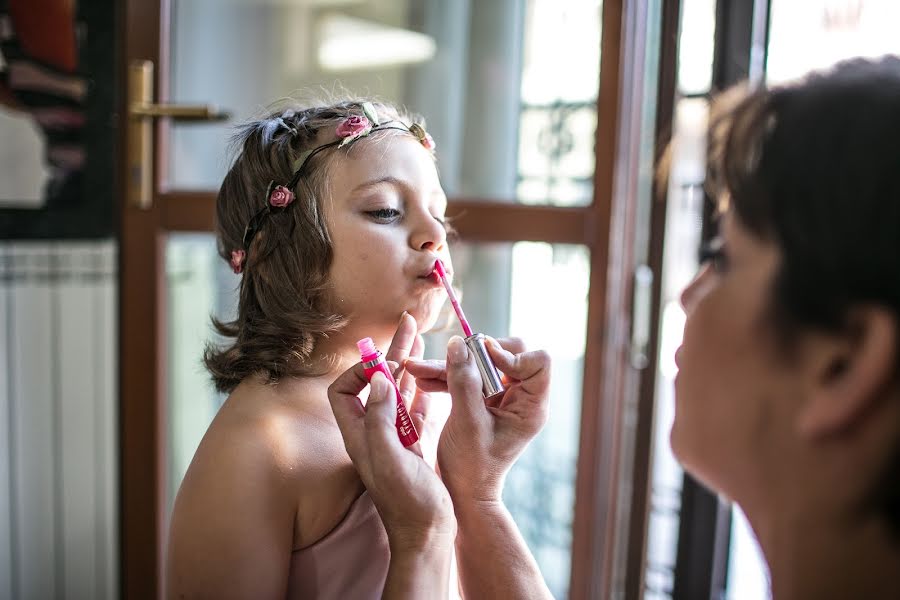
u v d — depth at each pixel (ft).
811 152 1.32
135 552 4.59
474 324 5.44
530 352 2.37
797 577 1.39
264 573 2.10
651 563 5.33
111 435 6.89
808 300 1.31
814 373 1.33
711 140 1.67
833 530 1.35
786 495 1.41
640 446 4.58
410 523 1.99
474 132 5.38
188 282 5.28
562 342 5.05
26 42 6.02
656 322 4.49
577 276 4.80
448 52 5.45
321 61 5.64
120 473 4.60
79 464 6.76
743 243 1.48
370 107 2.62
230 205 2.69
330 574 2.25
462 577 2.39
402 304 2.43
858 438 1.29
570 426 5.35
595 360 4.44
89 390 6.77
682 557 5.12
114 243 6.59
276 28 5.45
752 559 6.22
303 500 2.22
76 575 6.79
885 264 1.22
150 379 4.50
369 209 2.41
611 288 4.41
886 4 4.77
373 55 5.66
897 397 1.24
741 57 4.48
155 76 4.37
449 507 2.06
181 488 2.21
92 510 6.85
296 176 2.47
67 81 6.14
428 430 2.59
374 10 5.60
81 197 6.30
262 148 2.60
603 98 4.28
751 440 1.44
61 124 6.17
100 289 6.76
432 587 1.98
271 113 2.87
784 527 1.42
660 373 4.54
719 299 1.50
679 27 4.33
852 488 1.32
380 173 2.43
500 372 2.45
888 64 1.42
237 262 2.65
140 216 4.42
